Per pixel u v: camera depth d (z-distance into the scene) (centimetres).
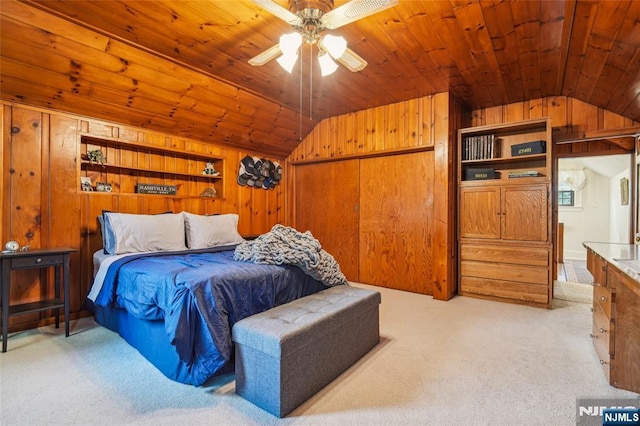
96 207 306
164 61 282
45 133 274
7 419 151
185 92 320
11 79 242
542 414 157
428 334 260
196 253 295
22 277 265
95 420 152
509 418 154
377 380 190
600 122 343
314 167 489
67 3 209
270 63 291
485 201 361
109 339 247
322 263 258
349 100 388
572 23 213
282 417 155
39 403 164
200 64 293
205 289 180
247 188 449
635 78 248
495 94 362
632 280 141
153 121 337
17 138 260
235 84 337
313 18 185
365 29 234
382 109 410
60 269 278
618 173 662
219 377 191
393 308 330
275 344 155
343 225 460
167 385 182
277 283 221
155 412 158
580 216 775
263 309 208
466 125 414
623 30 198
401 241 409
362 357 219
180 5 212
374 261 432
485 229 362
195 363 177
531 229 335
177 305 176
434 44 254
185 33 244
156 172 360
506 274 349
